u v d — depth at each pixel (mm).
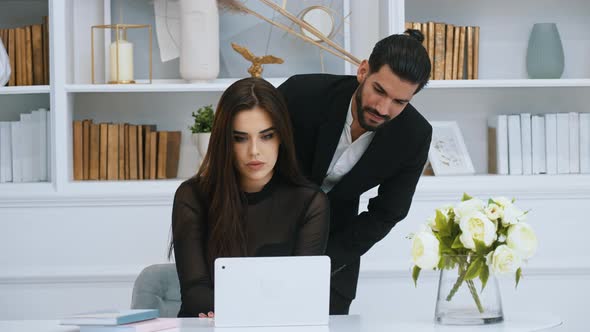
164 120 4031
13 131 3787
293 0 3959
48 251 3705
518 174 3869
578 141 3896
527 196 3783
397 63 2270
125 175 3836
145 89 3680
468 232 1922
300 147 2635
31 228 3705
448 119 4086
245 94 2104
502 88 4094
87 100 4016
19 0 3992
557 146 3885
